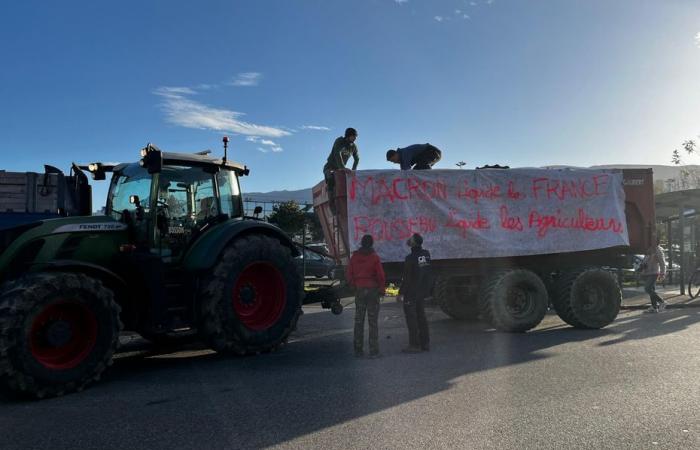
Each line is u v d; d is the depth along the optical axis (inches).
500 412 196.1
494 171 380.5
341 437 172.9
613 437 170.9
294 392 226.2
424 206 363.3
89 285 236.8
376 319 304.0
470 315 454.6
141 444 168.6
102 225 273.3
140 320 274.5
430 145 396.2
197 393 227.1
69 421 191.8
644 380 238.2
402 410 199.6
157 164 273.3
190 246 297.7
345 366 276.5
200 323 289.7
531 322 378.0
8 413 202.7
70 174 326.6
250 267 309.3
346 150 386.9
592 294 395.5
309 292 347.9
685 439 168.9
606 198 403.9
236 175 342.0
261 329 306.5
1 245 244.5
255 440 171.0
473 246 371.6
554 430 177.2
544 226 387.5
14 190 338.3
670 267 791.7
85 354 235.8
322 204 402.9
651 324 413.1
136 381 250.7
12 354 213.0
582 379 241.4
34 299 219.9
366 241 306.7
